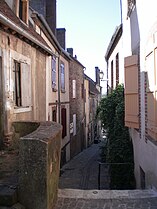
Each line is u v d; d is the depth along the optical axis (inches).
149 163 318.3
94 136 1605.6
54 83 635.5
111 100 543.8
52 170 180.1
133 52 419.2
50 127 218.4
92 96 1509.6
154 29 285.0
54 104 636.1
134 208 210.8
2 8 341.1
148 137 322.0
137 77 381.7
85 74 1253.7
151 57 301.0
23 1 428.1
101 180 534.6
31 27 471.5
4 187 175.0
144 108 343.3
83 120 1164.5
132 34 426.6
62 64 737.0
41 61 467.8
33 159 164.1
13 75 344.2
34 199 165.0
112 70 727.1
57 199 212.4
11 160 269.4
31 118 410.3
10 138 324.5
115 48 657.6
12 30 326.6
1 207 162.6
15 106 346.0
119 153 462.9
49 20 684.1
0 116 314.7
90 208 209.5
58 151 206.7
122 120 483.5
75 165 727.1
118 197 232.8
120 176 449.1
